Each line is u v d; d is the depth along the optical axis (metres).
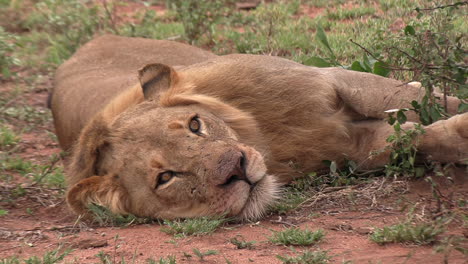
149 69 10.26
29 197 11.26
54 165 13.37
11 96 18.50
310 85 10.39
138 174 9.24
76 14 22.95
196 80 10.33
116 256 7.93
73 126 13.37
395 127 9.70
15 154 14.48
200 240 8.30
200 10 21.50
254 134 10.03
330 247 7.66
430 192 9.30
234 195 8.72
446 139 9.55
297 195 9.88
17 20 25.34
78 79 14.74
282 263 7.21
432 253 6.89
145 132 9.29
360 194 9.59
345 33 18.94
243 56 11.00
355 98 10.70
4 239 8.93
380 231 7.75
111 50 15.71
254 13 23.80
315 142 10.35
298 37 19.53
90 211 9.70
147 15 24.64
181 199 8.98
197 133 9.11
